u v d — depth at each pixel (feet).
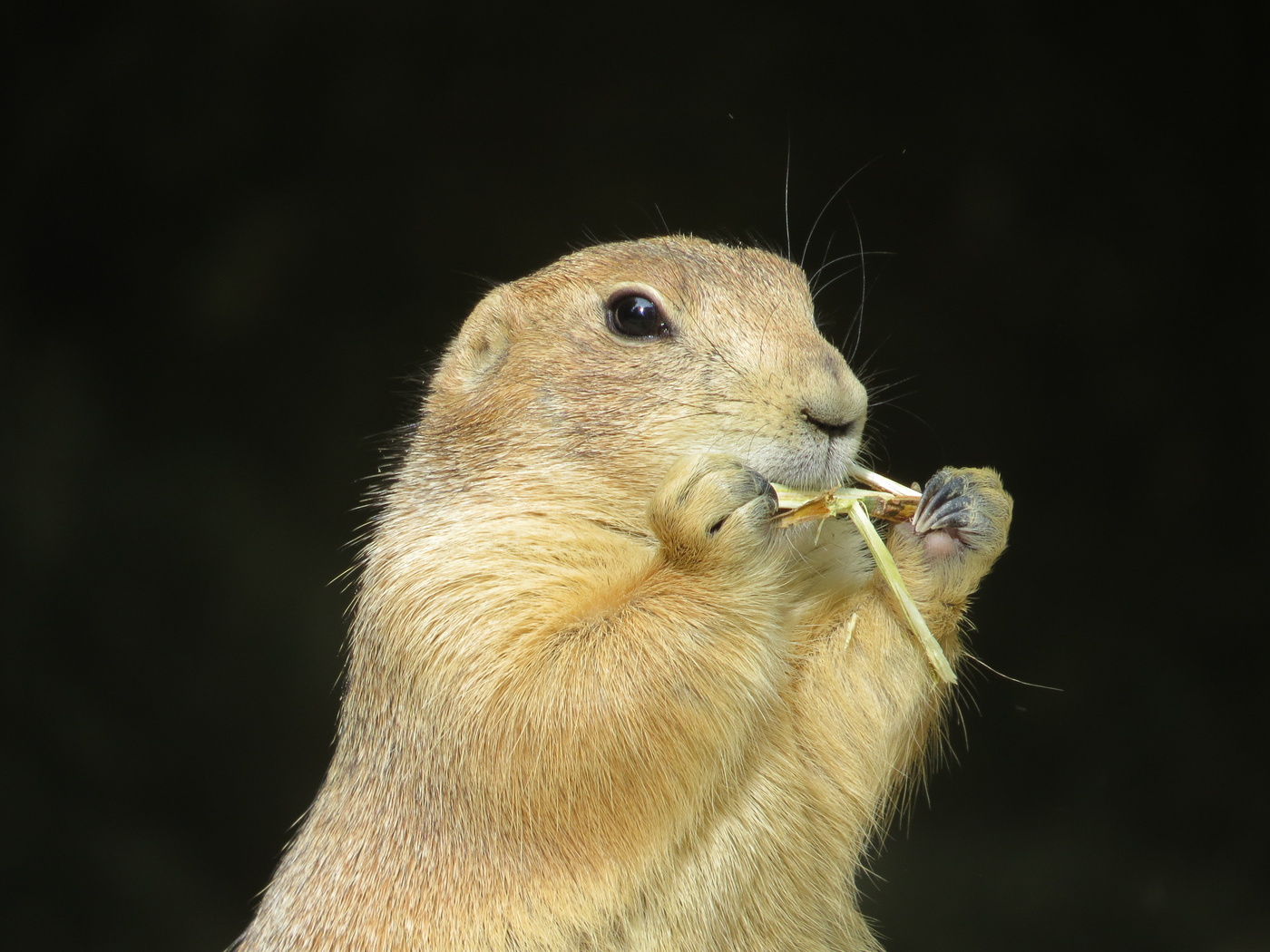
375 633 26.89
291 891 27.71
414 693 24.94
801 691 25.32
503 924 23.39
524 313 28.17
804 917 25.22
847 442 25.62
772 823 24.61
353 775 27.35
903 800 28.30
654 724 22.33
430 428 28.94
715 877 23.99
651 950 23.57
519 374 27.20
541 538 25.23
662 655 22.39
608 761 22.44
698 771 22.63
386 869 25.23
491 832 23.52
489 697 23.30
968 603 26.66
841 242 85.15
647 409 25.90
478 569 24.94
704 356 25.90
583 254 29.96
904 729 25.32
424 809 24.61
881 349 83.35
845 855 25.41
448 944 23.81
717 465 23.25
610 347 26.66
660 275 27.07
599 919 22.99
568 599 24.07
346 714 28.66
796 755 25.03
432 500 27.53
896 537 25.94
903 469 82.43
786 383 25.22
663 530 23.27
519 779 22.94
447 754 23.95
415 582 25.73
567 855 23.06
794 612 25.82
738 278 27.76
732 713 22.68
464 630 24.22
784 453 25.20
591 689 22.44
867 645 25.08
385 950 24.67
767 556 23.39
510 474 26.61
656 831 22.72
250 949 28.91
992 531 25.46
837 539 27.25
